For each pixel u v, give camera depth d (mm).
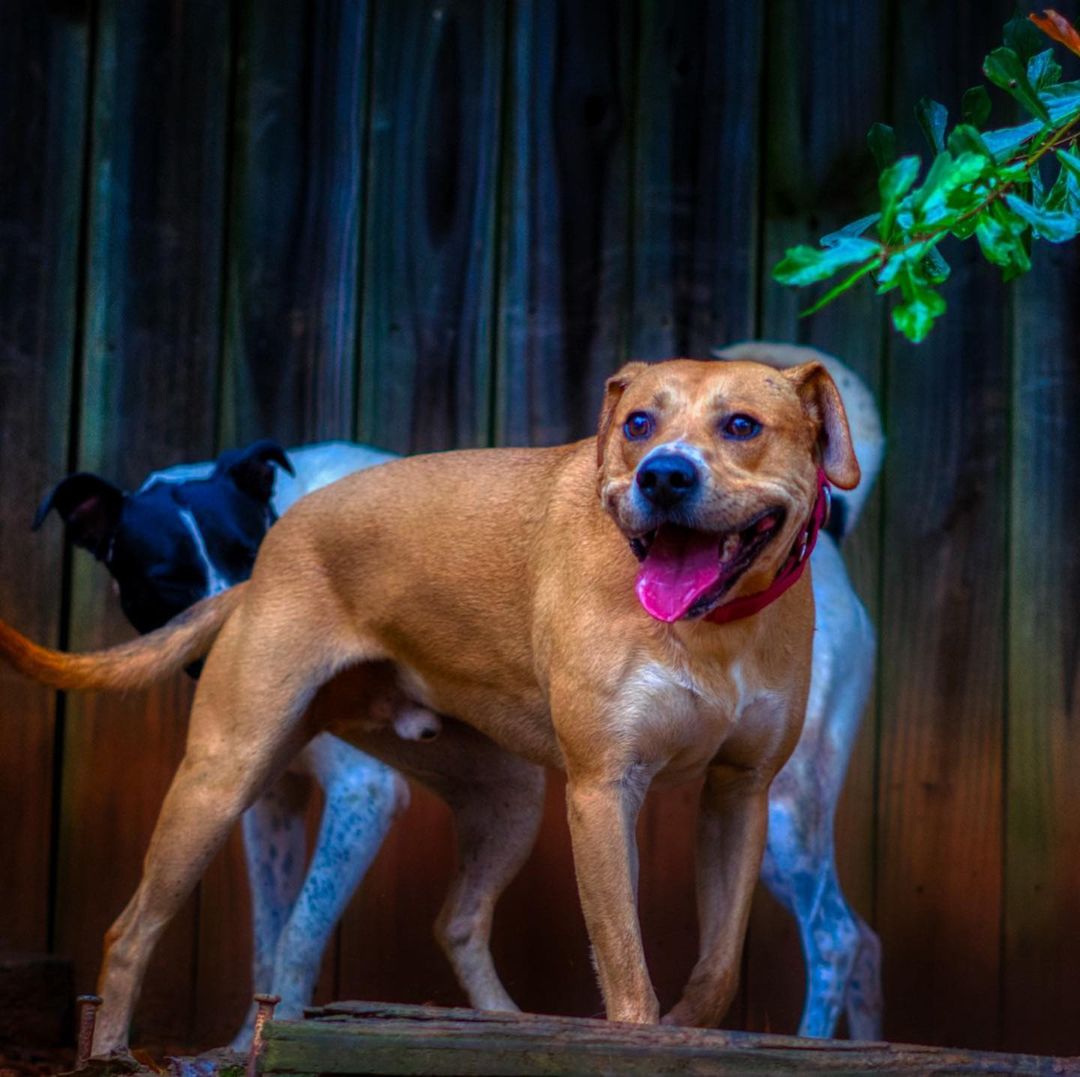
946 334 7648
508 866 6199
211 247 7789
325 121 7832
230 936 7520
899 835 7504
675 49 7793
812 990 6473
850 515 7270
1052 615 7535
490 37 7824
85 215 7738
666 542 4312
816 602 6793
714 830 4934
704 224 7750
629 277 7750
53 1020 6895
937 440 7625
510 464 5301
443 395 7773
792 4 7770
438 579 5262
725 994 4738
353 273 7805
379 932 7512
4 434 7633
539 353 7758
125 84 7773
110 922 7480
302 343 7801
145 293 7750
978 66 7668
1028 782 7492
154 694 7562
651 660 4539
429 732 5648
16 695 7523
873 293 7668
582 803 4555
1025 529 7566
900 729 7543
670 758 4664
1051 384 7605
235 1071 3480
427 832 7555
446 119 7820
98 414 7699
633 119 7793
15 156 7711
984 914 7457
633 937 4445
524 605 5047
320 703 5738
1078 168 3324
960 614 7566
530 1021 3359
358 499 5527
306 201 7824
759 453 4305
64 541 7625
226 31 7820
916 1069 3273
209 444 7758
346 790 6461
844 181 7711
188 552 6805
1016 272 3121
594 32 7820
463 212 7805
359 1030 3287
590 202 7789
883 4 7730
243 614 5656
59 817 7512
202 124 7801
